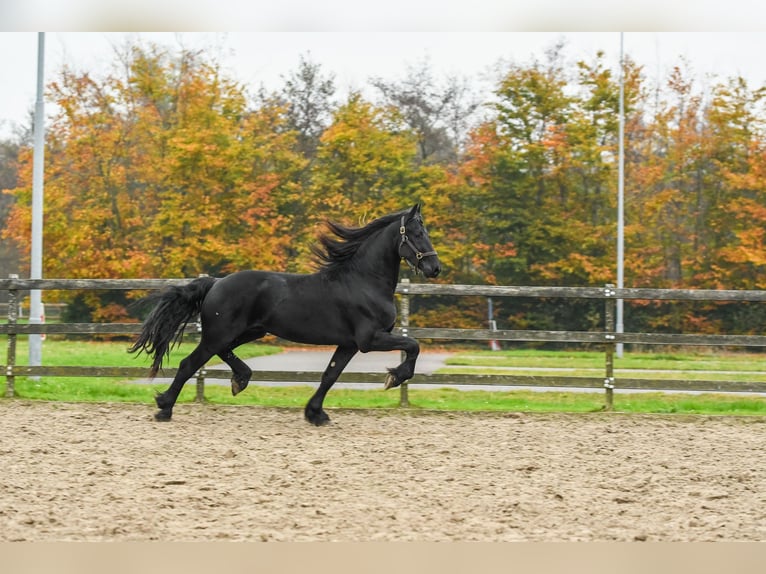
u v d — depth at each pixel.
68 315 33.22
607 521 6.84
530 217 33.50
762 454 9.59
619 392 14.88
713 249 32.72
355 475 8.34
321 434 10.55
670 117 34.00
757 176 31.58
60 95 33.78
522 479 8.26
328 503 7.26
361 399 13.30
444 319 34.25
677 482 8.21
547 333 12.71
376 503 7.28
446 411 12.22
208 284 11.19
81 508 7.01
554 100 33.75
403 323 12.77
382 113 34.88
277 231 33.47
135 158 33.94
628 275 33.19
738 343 12.51
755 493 7.84
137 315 32.81
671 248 33.84
